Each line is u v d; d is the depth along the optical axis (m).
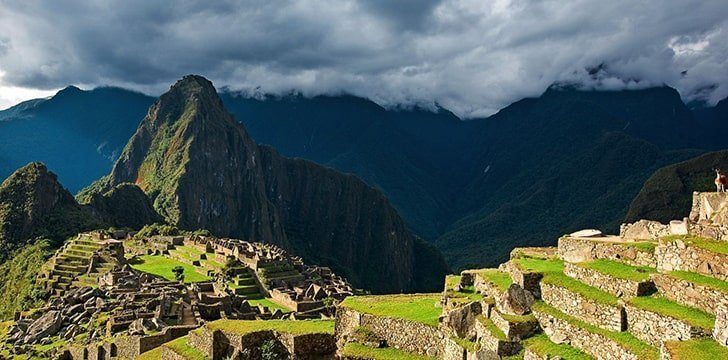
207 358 29.83
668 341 17.62
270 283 97.94
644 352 18.66
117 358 39.66
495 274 29.77
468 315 26.03
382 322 29.03
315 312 70.50
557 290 23.53
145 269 106.19
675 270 21.02
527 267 27.02
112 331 45.50
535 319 23.41
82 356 44.50
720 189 26.30
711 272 19.56
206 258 123.88
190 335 32.12
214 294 62.09
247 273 106.31
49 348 49.66
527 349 22.09
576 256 27.69
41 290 95.31
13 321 64.88
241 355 29.03
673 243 21.42
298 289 93.69
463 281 31.00
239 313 50.12
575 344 21.50
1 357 49.72
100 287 75.56
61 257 111.88
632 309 20.11
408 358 26.80
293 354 29.14
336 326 31.72
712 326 17.62
